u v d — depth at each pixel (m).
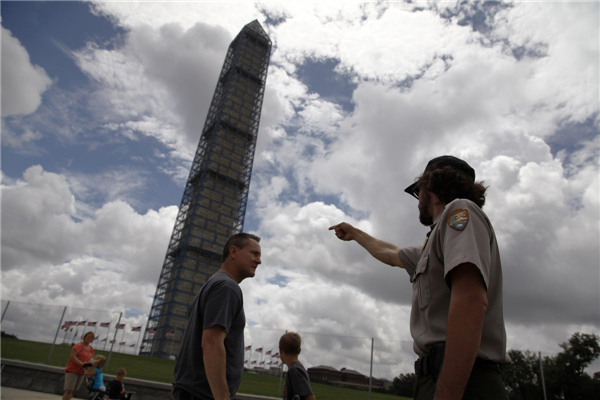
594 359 24.70
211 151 131.12
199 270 115.38
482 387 1.41
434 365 1.48
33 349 20.58
